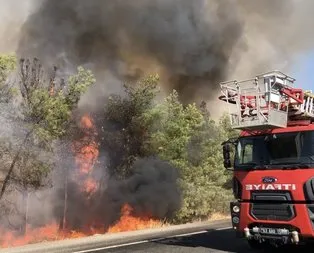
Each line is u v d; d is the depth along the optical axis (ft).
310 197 25.41
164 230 48.52
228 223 55.88
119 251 31.19
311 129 27.07
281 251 30.04
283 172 26.76
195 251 30.25
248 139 29.71
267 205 27.20
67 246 34.68
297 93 29.48
